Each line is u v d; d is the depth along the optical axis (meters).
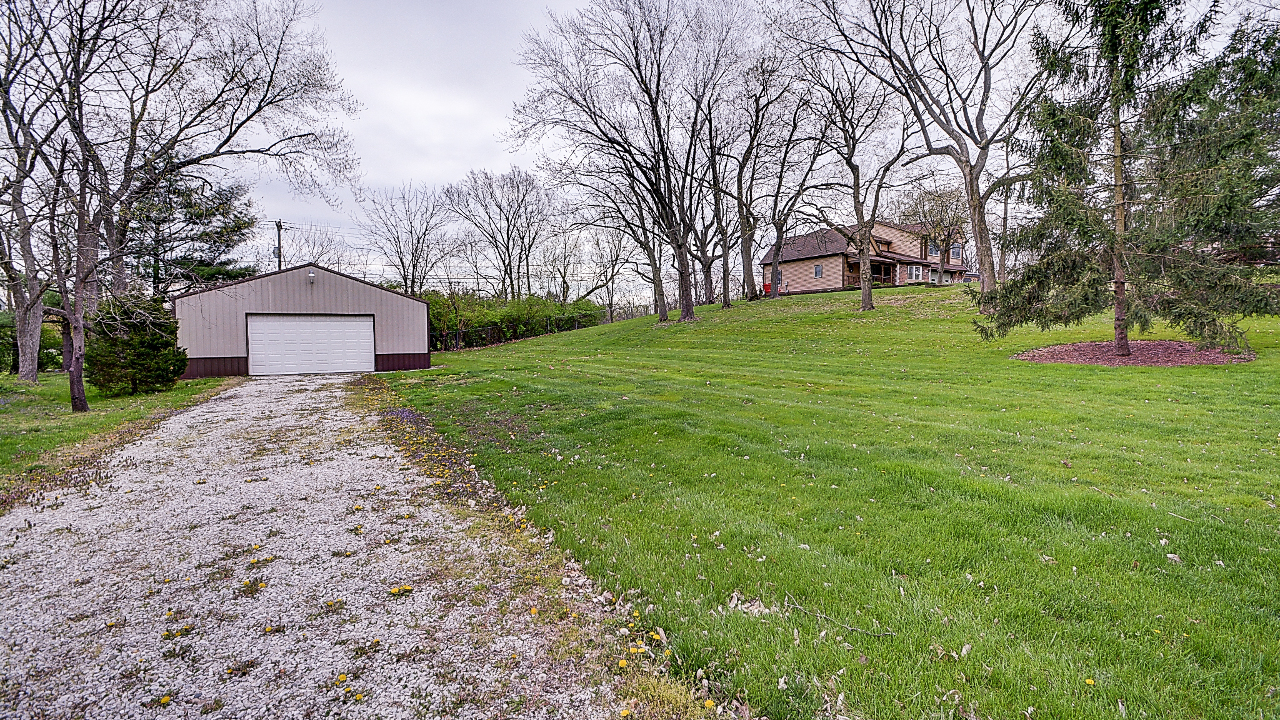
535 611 3.13
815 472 5.39
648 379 12.58
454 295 31.28
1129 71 11.17
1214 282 10.69
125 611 3.14
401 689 2.47
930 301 23.48
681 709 2.33
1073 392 9.35
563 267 45.16
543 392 10.56
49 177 10.29
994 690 2.33
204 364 17.23
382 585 3.46
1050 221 11.78
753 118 25.56
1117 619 2.84
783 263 41.12
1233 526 3.88
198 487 5.44
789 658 2.58
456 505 4.92
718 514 4.43
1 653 2.75
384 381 14.37
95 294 11.39
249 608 3.18
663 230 27.38
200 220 17.55
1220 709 2.19
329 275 18.58
